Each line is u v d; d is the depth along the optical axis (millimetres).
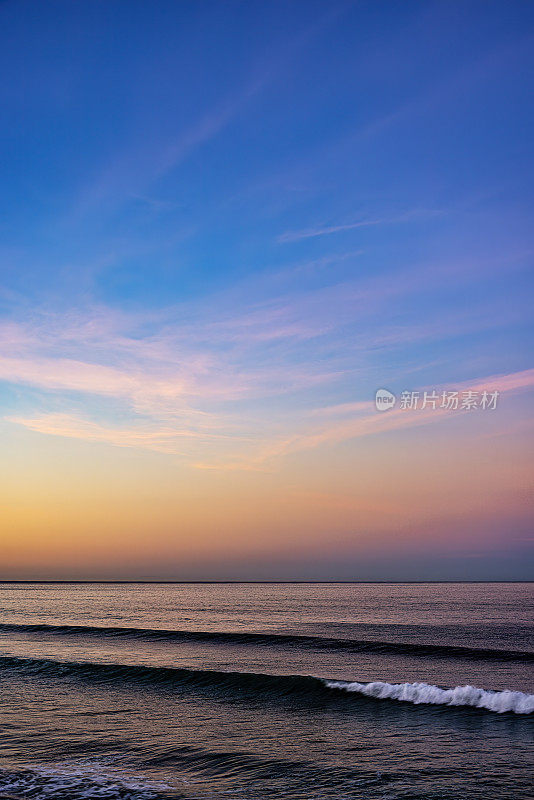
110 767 11672
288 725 14938
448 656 27344
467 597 105312
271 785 10547
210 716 15992
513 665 25031
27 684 20562
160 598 104062
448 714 15711
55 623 46969
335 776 10953
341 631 40094
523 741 13133
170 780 10914
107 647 30828
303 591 160000
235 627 43344
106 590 179250
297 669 23812
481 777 10750
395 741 13297
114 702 17734
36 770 11547
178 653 28594
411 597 106062
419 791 10109
